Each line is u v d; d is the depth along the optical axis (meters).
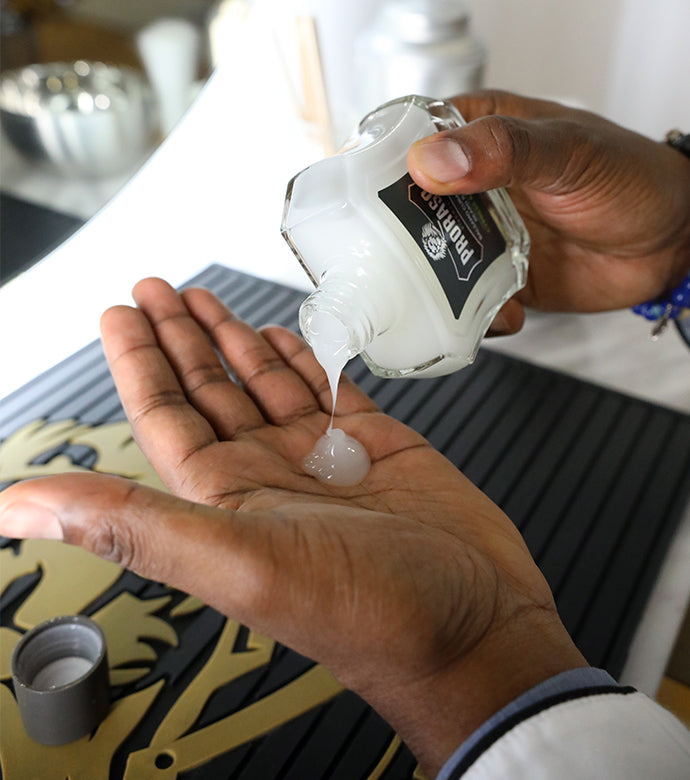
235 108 0.54
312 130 0.49
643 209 0.34
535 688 0.20
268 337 0.32
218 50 0.39
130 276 0.43
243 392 0.29
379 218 0.25
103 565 0.28
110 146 0.35
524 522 0.31
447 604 0.20
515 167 0.26
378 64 0.43
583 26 0.48
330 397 0.30
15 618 0.27
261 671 0.26
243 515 0.19
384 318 0.25
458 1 0.43
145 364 0.27
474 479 0.32
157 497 0.19
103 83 0.34
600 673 0.21
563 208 0.34
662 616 0.28
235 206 0.48
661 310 0.39
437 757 0.21
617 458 0.33
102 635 0.24
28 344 0.38
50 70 0.32
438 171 0.24
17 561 0.28
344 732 0.24
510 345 0.39
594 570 0.29
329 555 0.19
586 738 0.19
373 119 0.29
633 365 0.38
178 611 0.27
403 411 0.35
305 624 0.19
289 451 0.28
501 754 0.19
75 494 0.19
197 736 0.24
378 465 0.27
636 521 0.31
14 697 0.25
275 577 0.19
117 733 0.24
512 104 0.35
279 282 0.43
